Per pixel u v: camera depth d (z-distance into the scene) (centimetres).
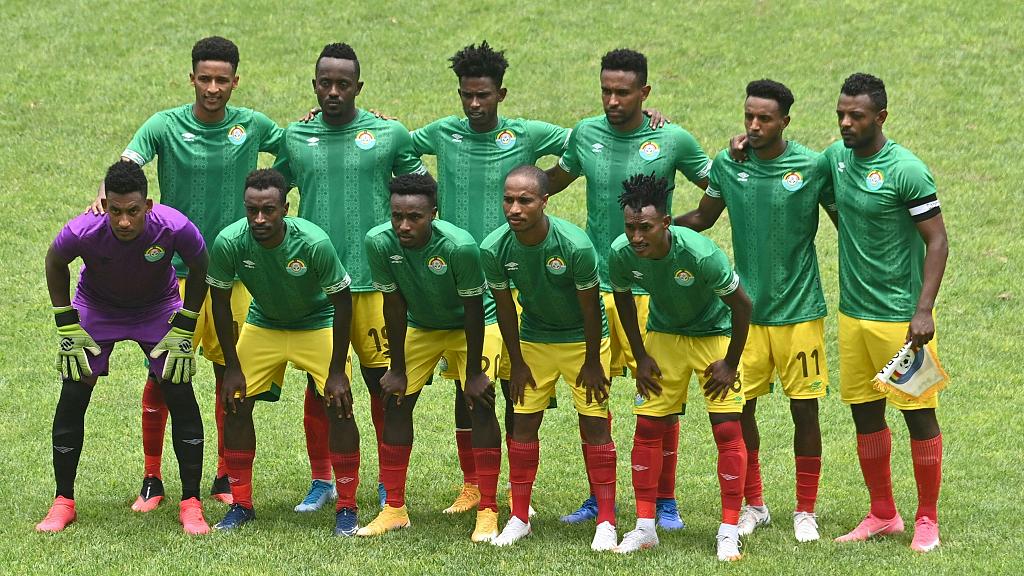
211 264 2519
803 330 2598
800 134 5059
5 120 5325
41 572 2292
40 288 4125
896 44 5772
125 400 3441
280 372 2684
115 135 5222
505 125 2786
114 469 2984
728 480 2459
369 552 2419
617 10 6188
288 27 6066
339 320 2528
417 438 3266
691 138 2773
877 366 2545
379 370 2814
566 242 2406
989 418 3303
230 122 2828
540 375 2558
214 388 3569
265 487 2941
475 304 2488
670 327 2536
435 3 6278
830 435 3272
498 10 6200
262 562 2355
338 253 2794
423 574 2300
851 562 2373
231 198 2841
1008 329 3853
